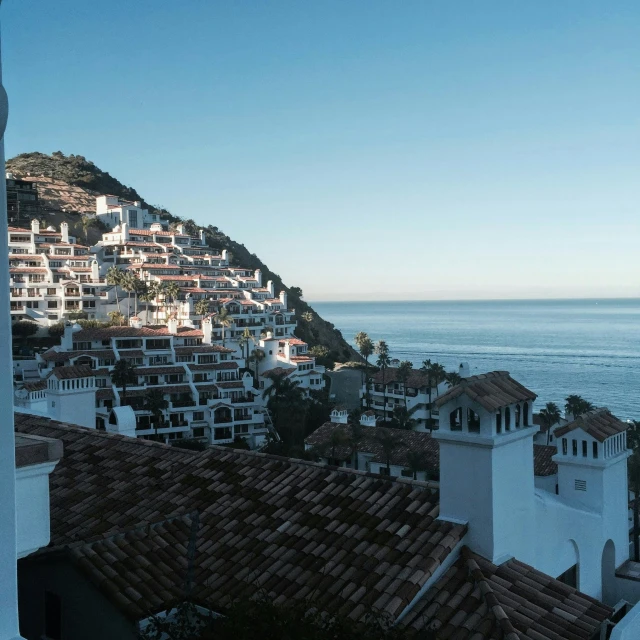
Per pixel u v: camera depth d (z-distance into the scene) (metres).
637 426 67.06
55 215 194.12
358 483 13.33
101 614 10.83
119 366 92.81
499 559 11.00
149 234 178.00
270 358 127.19
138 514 13.48
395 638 8.52
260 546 11.88
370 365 161.50
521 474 11.60
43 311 127.12
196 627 10.20
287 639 8.21
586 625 9.86
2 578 5.85
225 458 15.41
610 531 14.67
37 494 7.61
